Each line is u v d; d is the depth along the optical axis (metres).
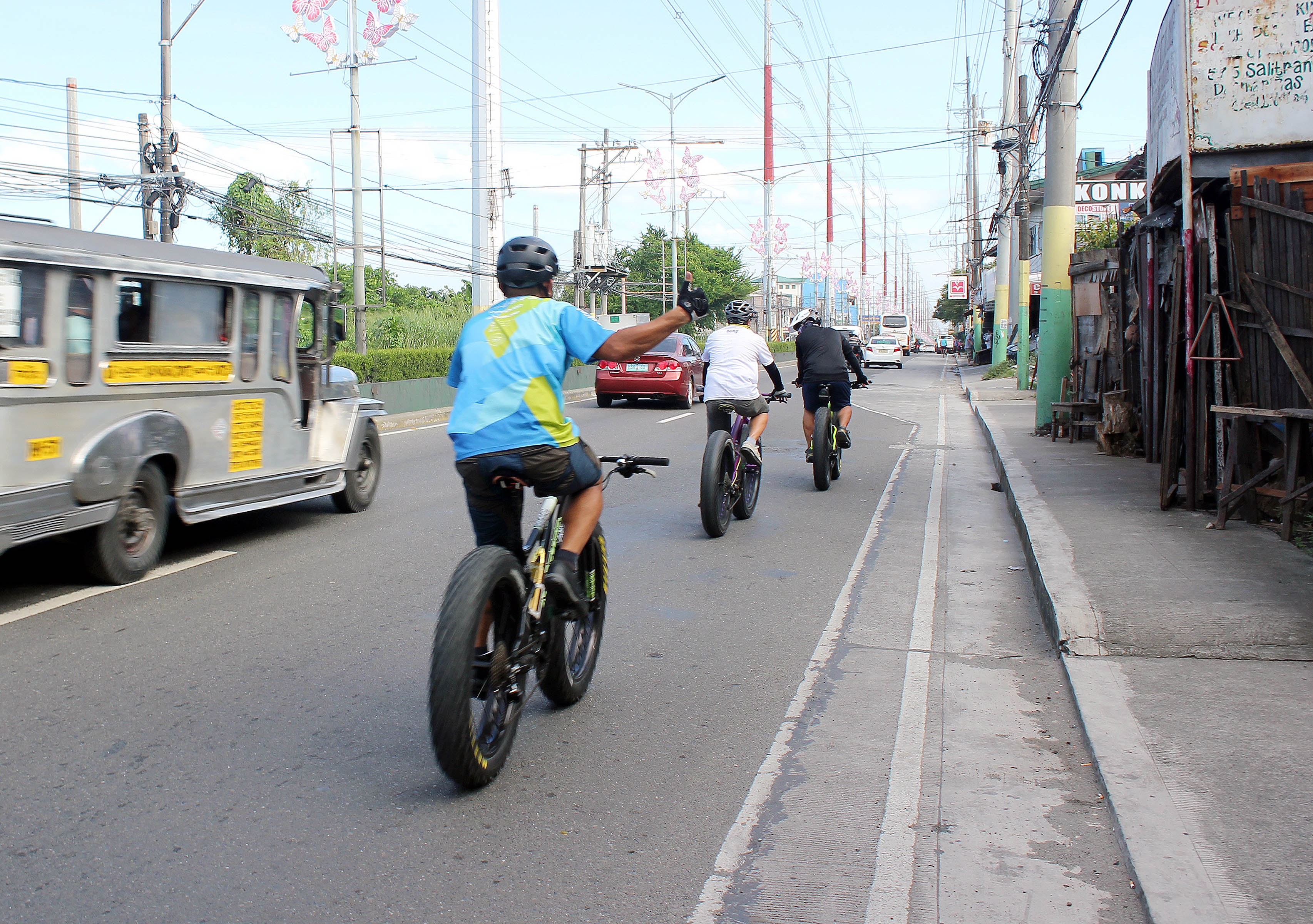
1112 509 8.91
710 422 9.38
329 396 9.34
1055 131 15.23
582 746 4.48
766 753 4.41
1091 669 5.22
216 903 3.21
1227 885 3.22
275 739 4.49
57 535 6.43
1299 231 7.88
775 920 3.16
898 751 4.44
